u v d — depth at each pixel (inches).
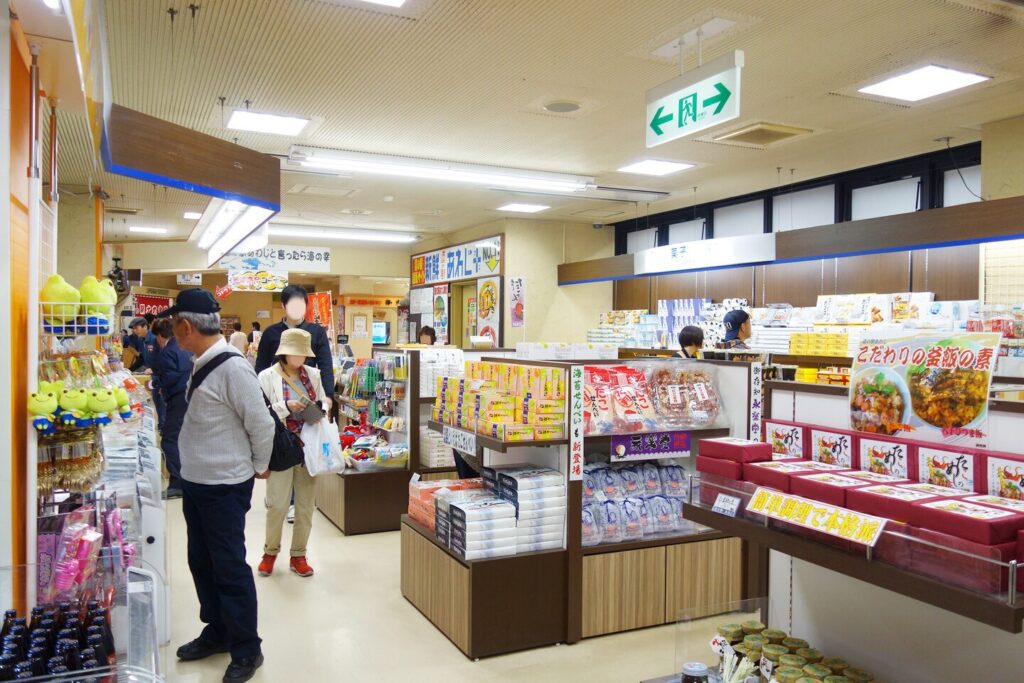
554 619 139.1
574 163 315.9
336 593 165.9
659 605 148.7
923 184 300.4
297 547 177.6
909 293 262.7
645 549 146.8
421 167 308.2
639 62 197.0
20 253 88.0
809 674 75.7
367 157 298.4
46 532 90.4
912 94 222.7
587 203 406.0
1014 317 208.4
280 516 175.6
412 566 158.6
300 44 184.4
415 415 220.4
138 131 139.4
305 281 776.9
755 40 182.5
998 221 215.0
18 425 85.7
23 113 91.4
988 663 67.3
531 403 141.1
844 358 250.7
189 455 124.2
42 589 76.8
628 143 281.6
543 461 151.4
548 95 225.3
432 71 203.3
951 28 175.2
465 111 241.1
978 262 263.1
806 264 335.0
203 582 131.8
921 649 73.4
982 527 51.6
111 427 157.2
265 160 180.4
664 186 362.9
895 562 57.0
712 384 163.6
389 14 166.7
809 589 87.1
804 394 92.2
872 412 78.2
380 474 218.1
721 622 91.7
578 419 139.6
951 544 53.3
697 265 333.4
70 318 103.2
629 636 144.0
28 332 92.7
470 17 169.0
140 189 333.1
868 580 58.6
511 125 258.2
